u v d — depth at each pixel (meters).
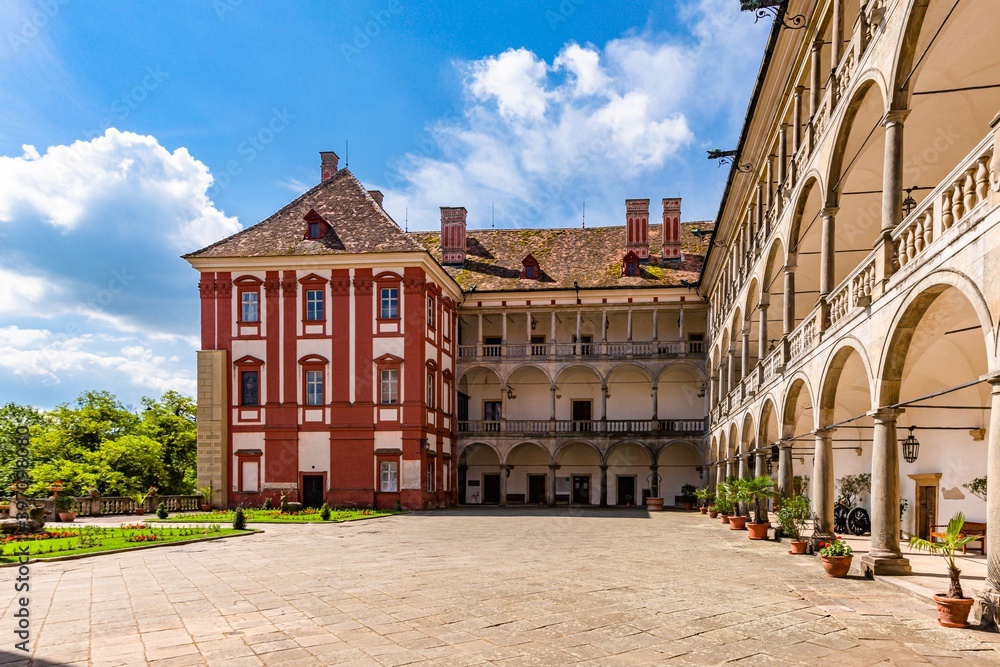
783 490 19.44
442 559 16.62
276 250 39.78
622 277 45.88
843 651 8.15
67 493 34.56
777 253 22.20
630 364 44.34
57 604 11.21
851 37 14.73
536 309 45.34
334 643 8.65
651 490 42.66
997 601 8.73
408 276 38.53
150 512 34.25
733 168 25.98
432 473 40.09
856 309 13.12
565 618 9.94
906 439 19.33
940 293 10.11
